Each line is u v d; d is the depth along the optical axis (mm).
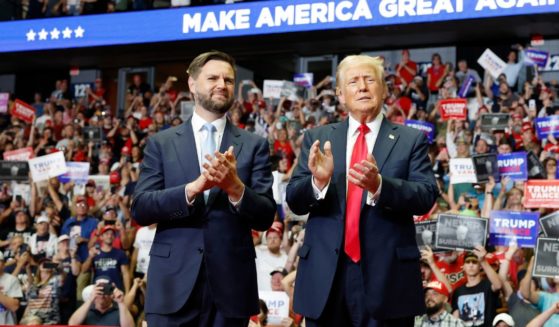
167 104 12062
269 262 6539
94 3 13117
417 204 2469
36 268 7434
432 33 11430
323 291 2508
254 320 5680
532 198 6109
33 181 8766
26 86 15297
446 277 6078
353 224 2555
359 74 2645
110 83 14984
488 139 8672
